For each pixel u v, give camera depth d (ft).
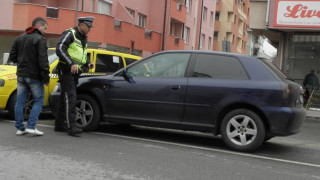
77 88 23.70
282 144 24.79
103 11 82.94
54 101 24.14
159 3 102.83
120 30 81.35
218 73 21.24
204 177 15.10
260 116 20.40
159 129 27.81
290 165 18.37
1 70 27.37
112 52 32.76
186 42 124.77
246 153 20.43
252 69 20.72
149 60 22.95
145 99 22.20
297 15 55.11
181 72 21.91
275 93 19.79
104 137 22.40
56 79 28.84
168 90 21.70
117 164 16.21
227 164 17.54
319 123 43.57
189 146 21.42
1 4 70.28
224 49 49.73
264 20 59.41
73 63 21.47
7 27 70.18
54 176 14.10
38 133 21.40
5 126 23.91
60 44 21.63
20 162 15.67
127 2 91.50
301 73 58.95
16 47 21.04
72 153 17.70
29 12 69.46
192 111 21.20
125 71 23.02
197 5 131.44
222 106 20.59
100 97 23.38
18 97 21.11
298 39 58.44
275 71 20.88
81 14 73.41
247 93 20.20
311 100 57.47
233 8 166.09
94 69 30.58
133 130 26.40
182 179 14.61
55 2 75.97
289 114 19.53
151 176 14.75
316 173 17.02
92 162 16.30
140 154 18.40
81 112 23.88
